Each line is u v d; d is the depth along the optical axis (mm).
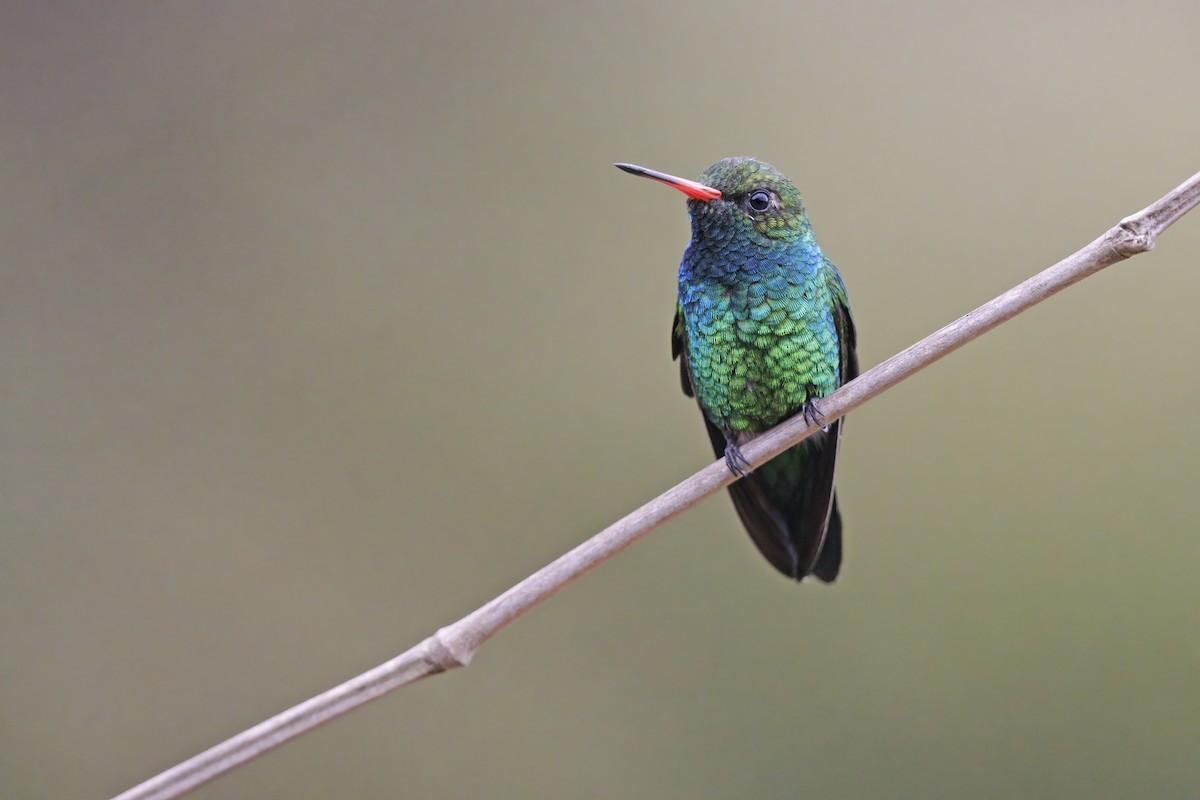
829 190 10594
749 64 11055
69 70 11055
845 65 11000
